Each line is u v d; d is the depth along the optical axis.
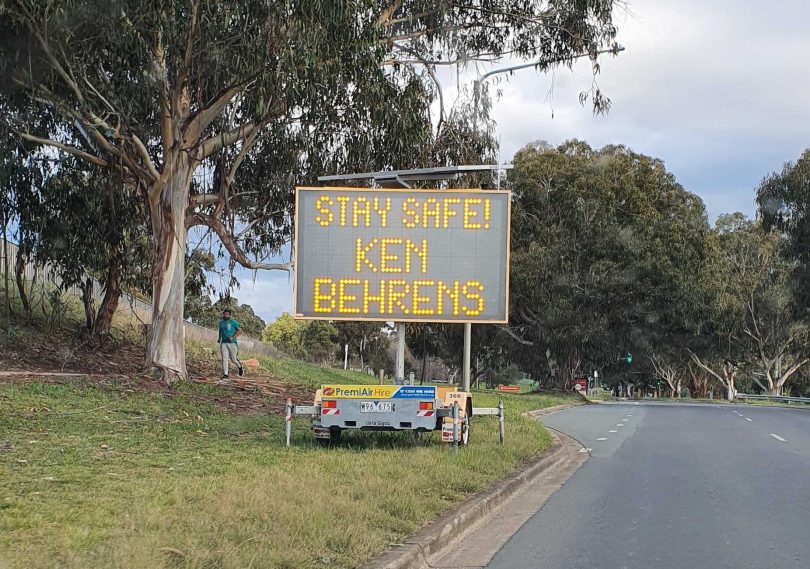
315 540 7.02
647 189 47.47
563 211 45.75
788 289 52.09
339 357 77.50
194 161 21.42
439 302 14.91
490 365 55.28
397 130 22.14
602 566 7.65
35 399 16.06
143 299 32.88
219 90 20.34
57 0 15.66
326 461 11.43
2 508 7.41
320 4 16.92
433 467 11.45
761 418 29.30
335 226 14.98
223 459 11.38
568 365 51.19
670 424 25.89
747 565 7.64
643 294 45.59
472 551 8.28
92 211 22.53
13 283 26.89
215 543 6.52
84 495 8.20
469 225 14.95
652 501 11.15
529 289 45.59
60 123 21.42
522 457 14.56
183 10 17.45
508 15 23.19
